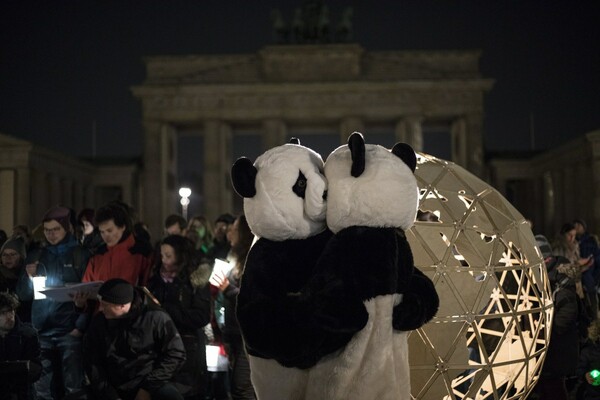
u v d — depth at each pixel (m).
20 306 15.23
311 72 83.62
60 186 75.25
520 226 8.30
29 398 12.45
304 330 5.57
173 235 13.33
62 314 14.07
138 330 10.97
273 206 5.88
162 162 83.38
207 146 82.81
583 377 13.98
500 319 9.04
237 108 83.00
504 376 8.31
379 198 5.70
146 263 13.44
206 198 82.06
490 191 8.45
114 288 10.70
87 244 17.30
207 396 16.30
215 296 14.36
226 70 84.31
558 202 72.75
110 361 10.90
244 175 5.96
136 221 17.81
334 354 5.77
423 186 8.05
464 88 81.94
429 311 6.05
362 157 5.74
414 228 7.58
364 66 84.19
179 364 11.16
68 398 13.37
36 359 12.52
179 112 83.38
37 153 67.44
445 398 7.43
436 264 7.35
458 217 7.80
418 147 82.06
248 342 5.77
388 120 86.44
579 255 21.78
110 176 85.62
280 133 82.88
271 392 6.06
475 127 81.81
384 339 5.70
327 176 5.93
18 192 65.25
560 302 12.55
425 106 82.25
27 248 19.02
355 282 5.59
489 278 7.64
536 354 8.09
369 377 5.70
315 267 5.75
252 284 5.87
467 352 7.39
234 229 13.67
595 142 59.19
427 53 84.06
